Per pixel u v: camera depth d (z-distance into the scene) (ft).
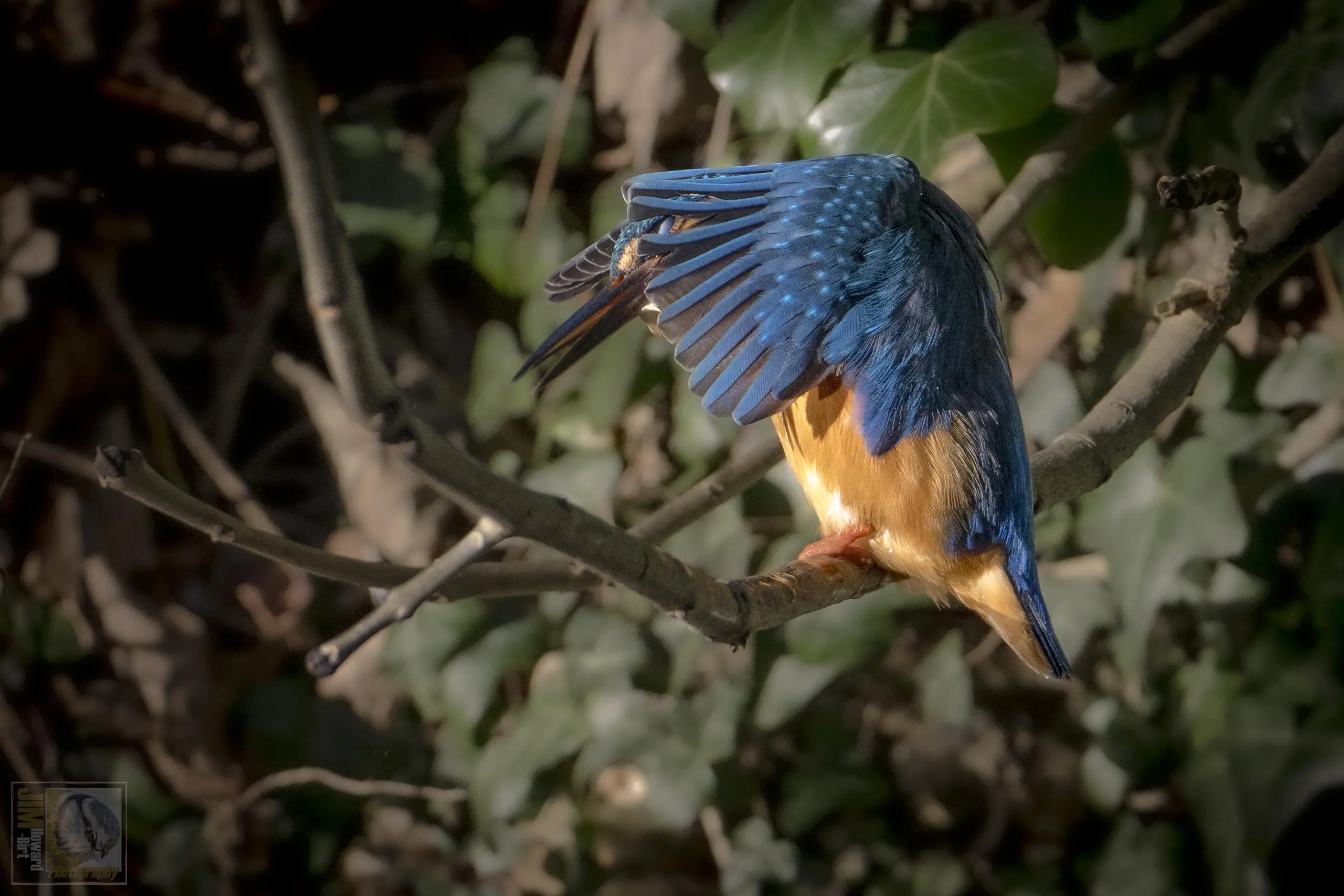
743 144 29.07
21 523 32.09
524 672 30.96
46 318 31.94
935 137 22.90
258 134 32.55
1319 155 20.24
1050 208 24.68
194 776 31.76
